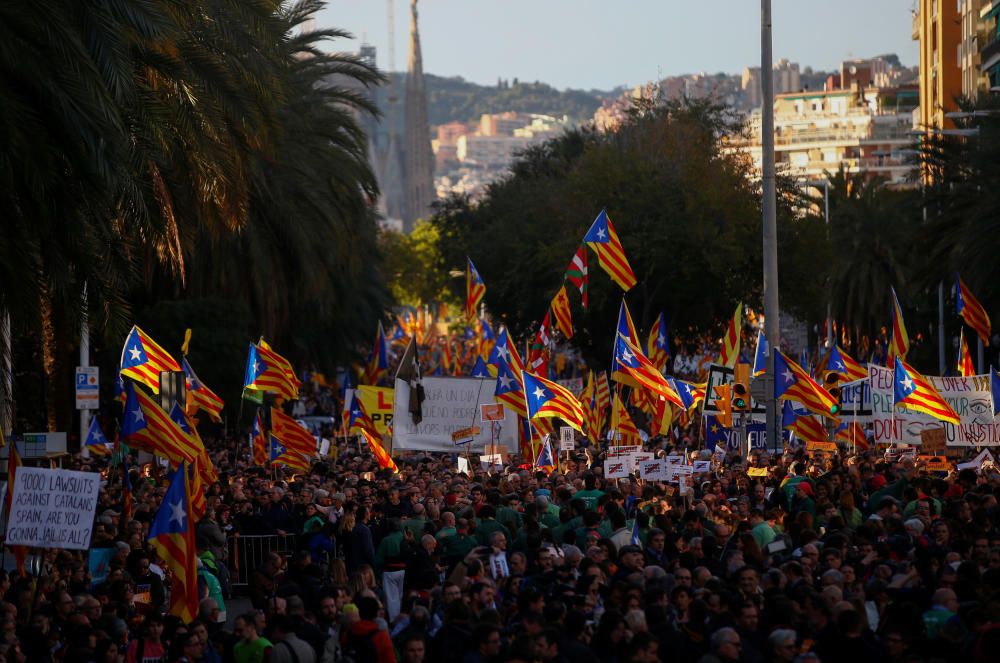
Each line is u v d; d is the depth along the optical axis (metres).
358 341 122.19
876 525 29.73
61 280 33.38
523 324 127.94
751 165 113.81
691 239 100.81
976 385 49.38
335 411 117.25
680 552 29.83
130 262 38.72
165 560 27.52
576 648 20.84
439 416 53.09
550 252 104.94
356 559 34.03
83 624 24.25
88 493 25.95
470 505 36.62
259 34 49.44
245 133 47.97
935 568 26.38
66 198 32.38
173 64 40.50
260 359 57.59
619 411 51.88
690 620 22.17
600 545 28.98
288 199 76.12
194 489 36.16
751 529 31.67
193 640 23.98
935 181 102.31
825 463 49.38
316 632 24.67
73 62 30.55
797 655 20.20
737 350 65.62
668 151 109.38
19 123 30.25
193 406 55.34
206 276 80.25
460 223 161.38
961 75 174.00
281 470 55.94
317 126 81.81
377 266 148.50
